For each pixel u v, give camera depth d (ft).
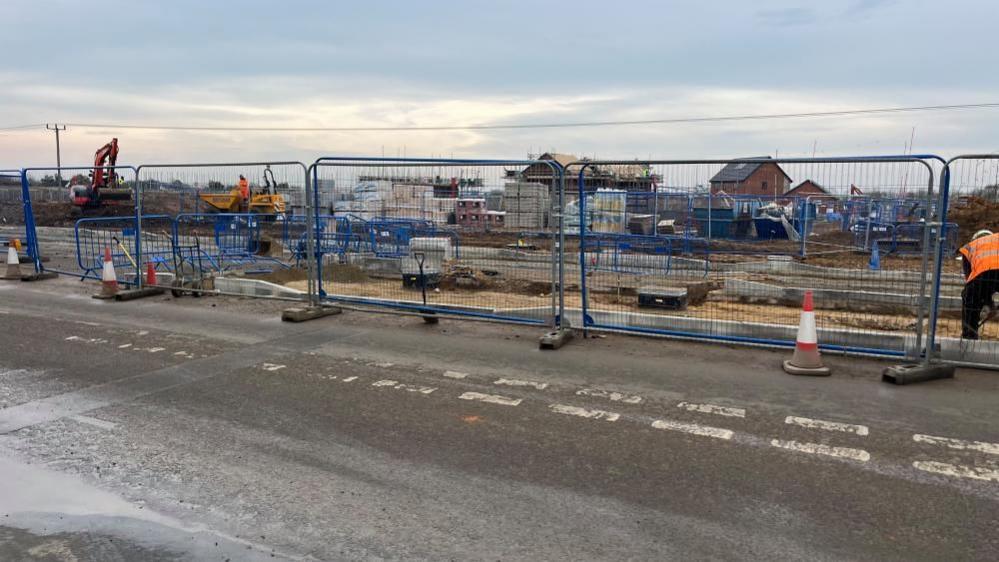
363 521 12.87
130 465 15.53
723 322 26.76
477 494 13.96
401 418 18.53
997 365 22.43
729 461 15.51
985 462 15.38
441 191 36.76
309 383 21.86
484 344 27.02
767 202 73.31
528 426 17.85
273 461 15.70
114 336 28.84
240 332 29.50
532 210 36.81
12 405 19.79
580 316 28.96
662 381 21.79
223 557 11.68
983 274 24.71
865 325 32.35
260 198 68.03
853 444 16.46
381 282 46.60
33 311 34.65
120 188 106.73
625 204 58.08
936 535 12.19
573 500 13.65
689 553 11.64
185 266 48.57
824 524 12.61
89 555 11.82
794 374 22.31
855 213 65.67
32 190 80.43
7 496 14.07
